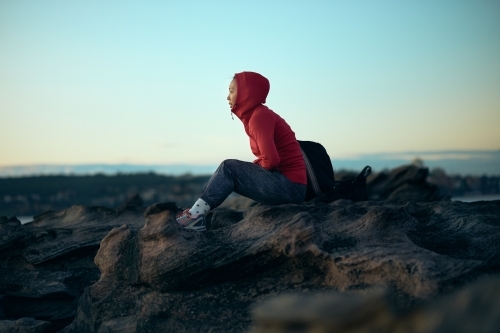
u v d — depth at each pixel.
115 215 7.30
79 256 6.47
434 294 3.65
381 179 16.05
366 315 2.61
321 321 2.58
